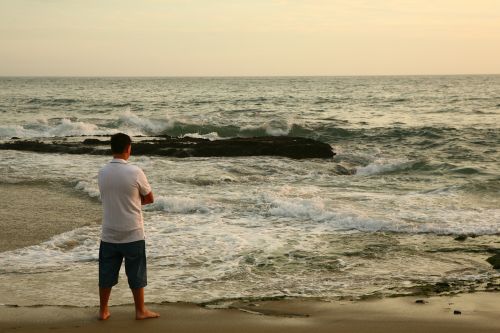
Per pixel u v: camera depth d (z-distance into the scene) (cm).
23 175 1590
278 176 1659
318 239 945
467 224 1041
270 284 722
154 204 1184
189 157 1986
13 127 2844
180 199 1193
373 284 721
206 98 6544
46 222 1066
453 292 674
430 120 3497
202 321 559
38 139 2552
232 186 1470
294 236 962
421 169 1803
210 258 836
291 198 1262
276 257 841
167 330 530
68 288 698
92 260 828
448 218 1091
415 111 4281
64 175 1590
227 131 2973
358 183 1555
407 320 563
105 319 564
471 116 3781
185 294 680
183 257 841
